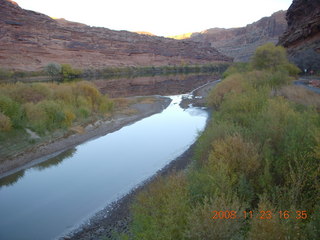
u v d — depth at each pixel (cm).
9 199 856
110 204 789
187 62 12194
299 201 416
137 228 498
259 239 314
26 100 1748
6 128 1327
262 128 678
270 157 553
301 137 574
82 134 1579
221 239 342
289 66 3309
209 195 476
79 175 1031
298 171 466
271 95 1470
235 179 496
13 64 6475
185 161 1089
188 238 378
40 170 1093
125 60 10088
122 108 2386
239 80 2114
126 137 1548
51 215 753
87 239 635
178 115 2109
